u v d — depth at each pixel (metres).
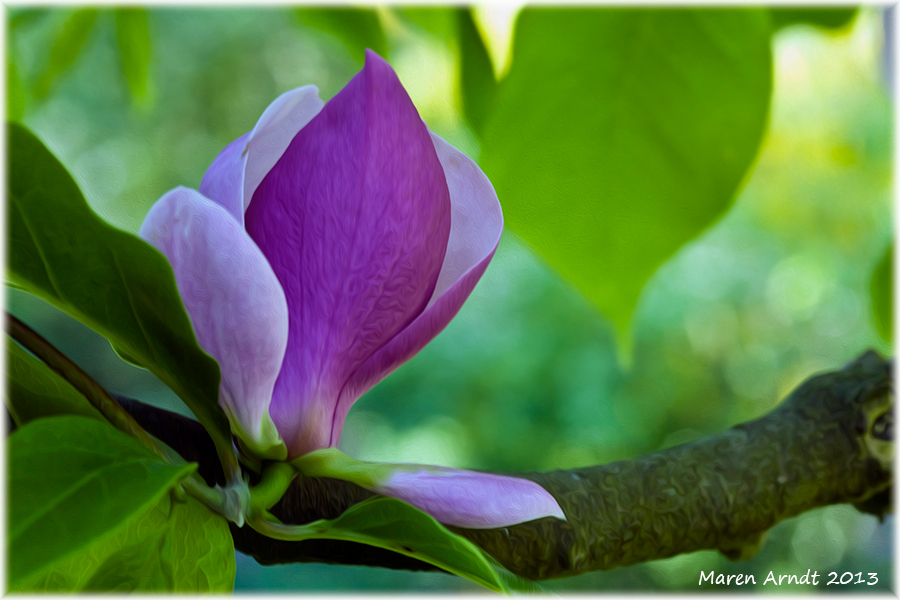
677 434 4.32
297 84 4.70
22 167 0.52
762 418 0.62
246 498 0.54
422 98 2.60
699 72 0.61
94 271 0.53
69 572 0.53
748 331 4.41
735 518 0.60
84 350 3.56
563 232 0.62
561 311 4.48
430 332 0.56
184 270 0.54
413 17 0.81
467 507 0.55
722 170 0.61
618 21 0.61
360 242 0.55
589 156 0.62
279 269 0.56
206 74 4.65
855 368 0.63
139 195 4.47
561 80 0.61
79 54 0.98
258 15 4.63
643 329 4.44
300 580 3.21
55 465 0.51
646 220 0.62
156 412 0.57
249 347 0.54
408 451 4.20
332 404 0.56
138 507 0.51
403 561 0.57
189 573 0.53
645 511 0.59
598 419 4.28
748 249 4.41
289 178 0.55
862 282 4.20
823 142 3.69
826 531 3.78
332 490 0.56
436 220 0.56
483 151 0.62
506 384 4.37
